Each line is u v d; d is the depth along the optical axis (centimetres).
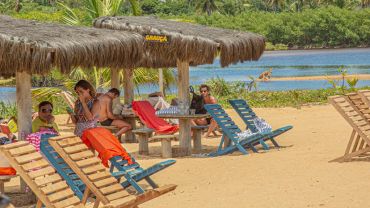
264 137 1498
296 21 12594
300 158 1338
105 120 1633
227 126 1462
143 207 990
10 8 12038
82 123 1152
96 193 880
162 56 1501
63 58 1030
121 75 2456
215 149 1623
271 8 14938
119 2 2583
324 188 1048
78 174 884
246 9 14962
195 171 1266
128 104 1852
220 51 1497
